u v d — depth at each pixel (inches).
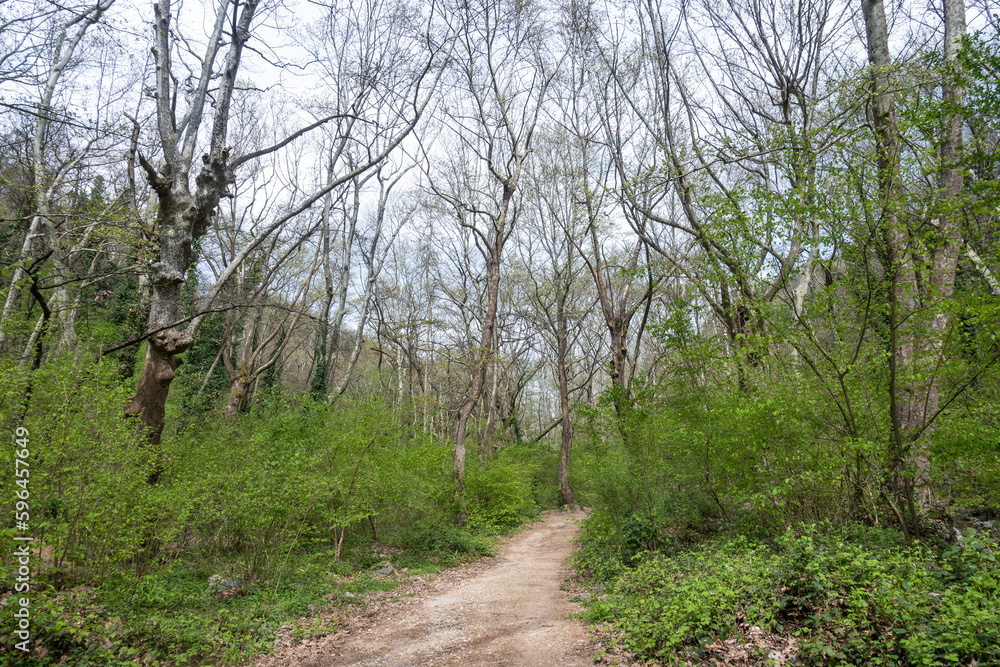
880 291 262.2
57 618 188.5
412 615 292.8
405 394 1026.7
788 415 283.6
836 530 274.1
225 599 280.8
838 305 268.7
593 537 430.3
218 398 746.8
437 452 615.8
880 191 256.1
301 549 384.5
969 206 236.8
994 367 243.1
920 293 256.1
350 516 408.2
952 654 139.6
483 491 682.2
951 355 249.9
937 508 299.4
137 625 208.1
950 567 198.7
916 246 245.3
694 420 357.4
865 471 275.7
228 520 313.1
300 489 329.4
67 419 253.8
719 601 204.5
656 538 366.6
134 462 278.7
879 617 172.9
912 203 243.4
